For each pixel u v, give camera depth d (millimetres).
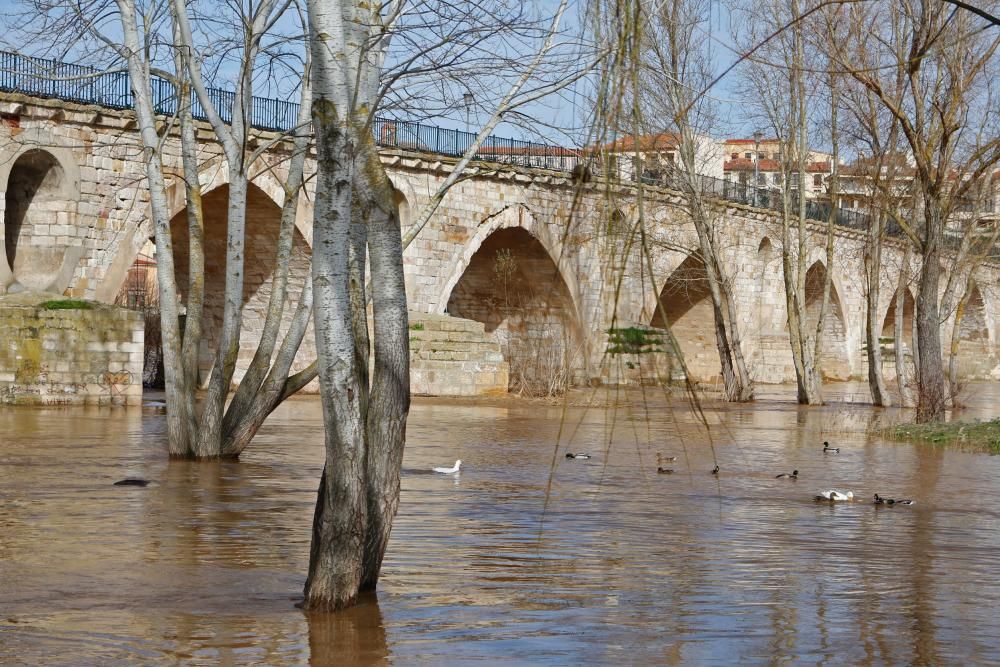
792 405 45031
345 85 9117
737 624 9359
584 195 7387
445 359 45125
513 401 43344
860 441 28516
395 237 9859
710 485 18859
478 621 9352
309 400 41125
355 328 10008
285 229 21203
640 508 15977
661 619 9500
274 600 10008
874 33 32062
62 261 35844
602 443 26969
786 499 17297
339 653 8430
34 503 15477
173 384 20609
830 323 74250
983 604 10203
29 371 33719
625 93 7098
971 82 30797
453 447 25281
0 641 8664
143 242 37844
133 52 19812
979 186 42031
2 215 34250
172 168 37938
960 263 42844
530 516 15000
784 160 46531
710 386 59312
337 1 9094
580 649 8570
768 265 67000
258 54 20219
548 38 11562
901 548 13062
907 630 9234
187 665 8102
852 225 73625
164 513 14750
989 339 84875
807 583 11031
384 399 10031
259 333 47500
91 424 27922
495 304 56312
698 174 47156
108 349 34375
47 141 34906
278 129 40906
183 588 10445
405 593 10312
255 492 16781
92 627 9078
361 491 9742
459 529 13844
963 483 19828
